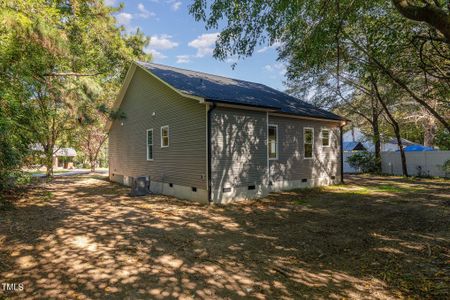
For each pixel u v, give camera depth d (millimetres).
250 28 6176
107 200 9891
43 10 8945
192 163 9742
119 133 15859
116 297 3180
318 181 13234
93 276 3721
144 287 3422
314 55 6660
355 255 4492
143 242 5164
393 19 5875
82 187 13859
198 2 5949
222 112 9359
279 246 4969
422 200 9148
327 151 13773
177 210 8086
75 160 38062
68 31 12953
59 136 19391
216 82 12617
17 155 8641
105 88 19406
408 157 17891
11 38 8453
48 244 4992
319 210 7957
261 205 8766
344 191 11469
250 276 3748
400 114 19641
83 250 4699
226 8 5887
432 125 18281
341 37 6969
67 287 3414
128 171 14758
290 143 12133
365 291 3309
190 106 9883
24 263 4145
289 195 10602
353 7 5883
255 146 10227
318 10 5934
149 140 12750
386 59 6457
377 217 7020
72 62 12711
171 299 3146
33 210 8008
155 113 12125
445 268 3887
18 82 9297
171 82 10250
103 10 14594
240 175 9742
